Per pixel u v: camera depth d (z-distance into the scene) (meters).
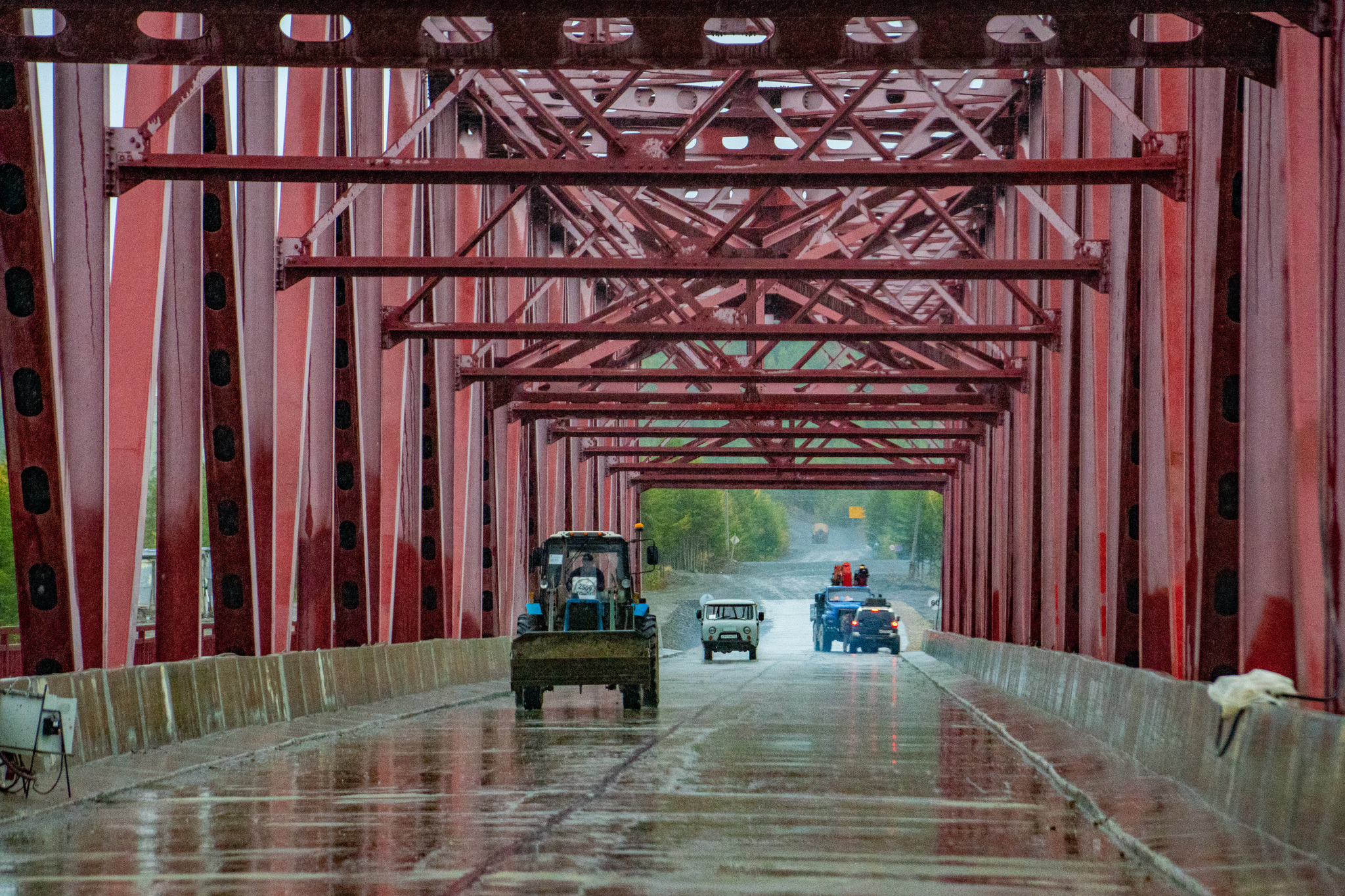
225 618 46.81
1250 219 31.53
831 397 92.69
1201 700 29.86
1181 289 41.66
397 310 63.09
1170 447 41.59
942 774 33.91
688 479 150.50
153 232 40.53
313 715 50.81
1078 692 48.06
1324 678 28.56
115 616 39.88
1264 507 30.56
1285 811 23.30
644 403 95.00
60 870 20.97
